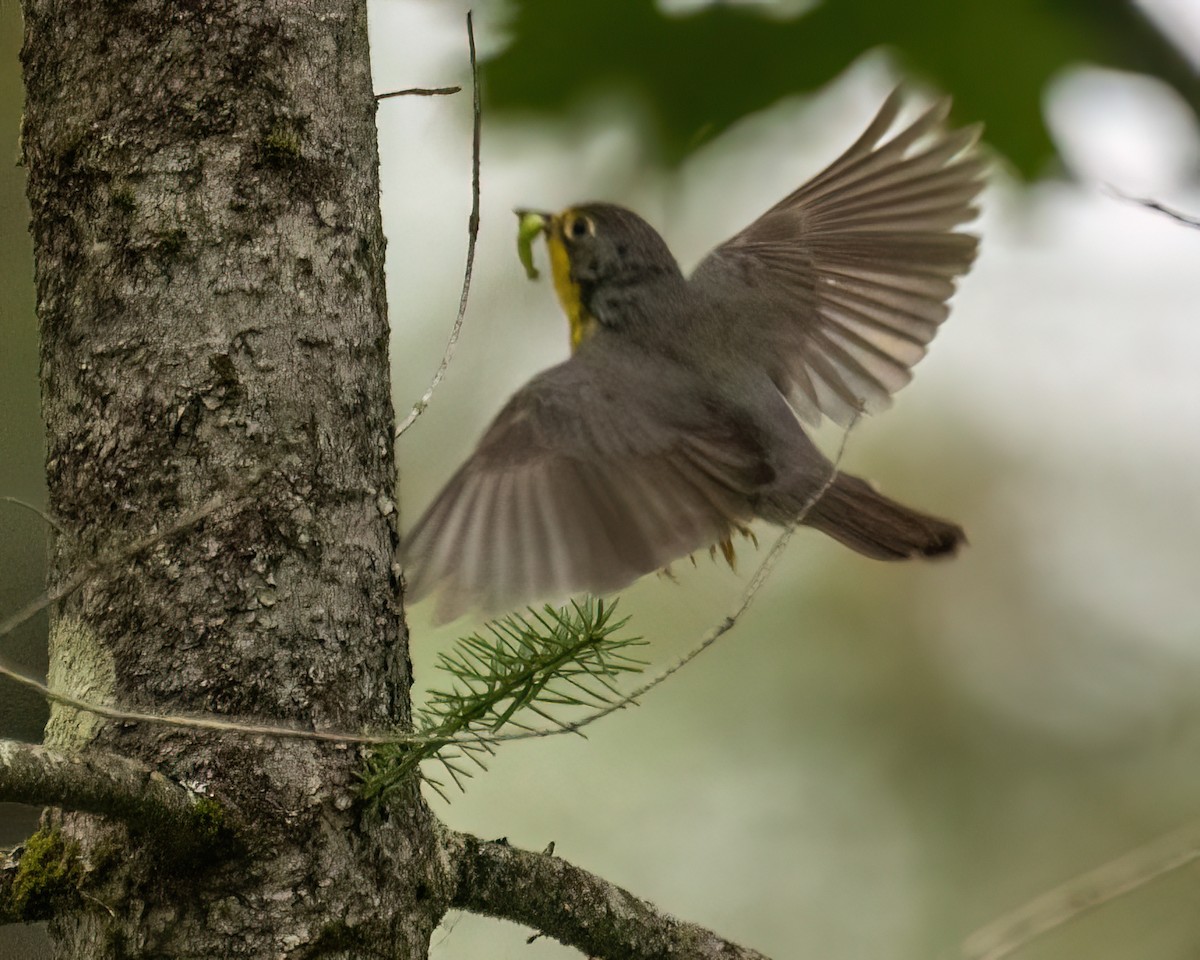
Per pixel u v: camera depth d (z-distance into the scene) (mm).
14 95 6633
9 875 4738
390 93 5641
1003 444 14078
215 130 5055
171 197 5004
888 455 13977
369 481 5137
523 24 9211
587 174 9445
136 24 5098
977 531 13914
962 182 7457
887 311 7320
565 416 6453
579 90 9312
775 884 12797
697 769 13172
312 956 4633
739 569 10164
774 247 7520
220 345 4945
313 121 5203
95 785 4242
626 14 9148
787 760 13352
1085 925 12398
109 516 4871
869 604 13891
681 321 7102
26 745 4160
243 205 5035
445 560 5828
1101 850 13070
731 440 6633
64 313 5051
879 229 7469
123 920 4625
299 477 4949
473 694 4887
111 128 5059
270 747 4738
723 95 9281
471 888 5340
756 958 5957
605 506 6238
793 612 13844
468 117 9328
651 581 10211
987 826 13242
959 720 13578
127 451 4887
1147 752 13445
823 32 9109
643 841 12836
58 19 5191
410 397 11477
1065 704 13641
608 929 5684
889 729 13555
